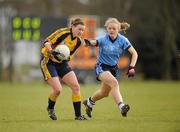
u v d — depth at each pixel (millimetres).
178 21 139500
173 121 34281
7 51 129125
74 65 104000
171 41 136750
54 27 102375
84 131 29250
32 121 34656
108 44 34500
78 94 34719
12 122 34156
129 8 143750
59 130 29672
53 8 161625
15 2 154125
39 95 66625
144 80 135375
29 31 103562
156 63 139250
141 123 32875
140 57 139250
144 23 139375
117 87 34031
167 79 137875
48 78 33969
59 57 33375
